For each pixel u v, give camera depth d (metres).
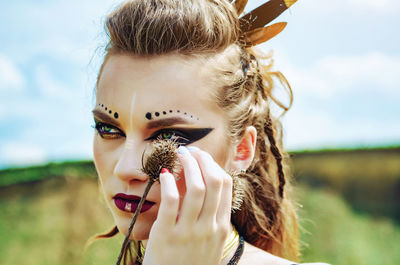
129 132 1.76
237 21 2.11
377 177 12.21
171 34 1.80
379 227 10.05
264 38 2.21
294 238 2.82
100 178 1.89
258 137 2.37
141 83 1.76
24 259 8.00
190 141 1.77
